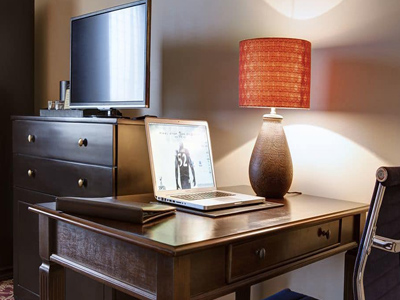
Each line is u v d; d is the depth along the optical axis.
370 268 1.16
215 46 2.33
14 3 3.15
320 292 1.99
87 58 2.47
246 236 1.25
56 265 1.56
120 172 2.02
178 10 2.51
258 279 1.33
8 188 3.16
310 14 1.96
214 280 1.22
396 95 1.72
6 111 3.15
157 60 2.65
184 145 1.87
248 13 2.18
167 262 1.12
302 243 1.49
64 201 1.46
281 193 1.85
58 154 2.31
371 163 1.80
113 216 1.37
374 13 1.77
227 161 2.31
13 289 2.83
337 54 1.88
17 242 2.69
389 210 1.13
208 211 1.51
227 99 2.29
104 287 2.08
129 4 2.21
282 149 1.83
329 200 1.83
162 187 1.73
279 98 1.72
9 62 3.15
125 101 2.24
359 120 1.83
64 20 3.27
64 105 2.74
